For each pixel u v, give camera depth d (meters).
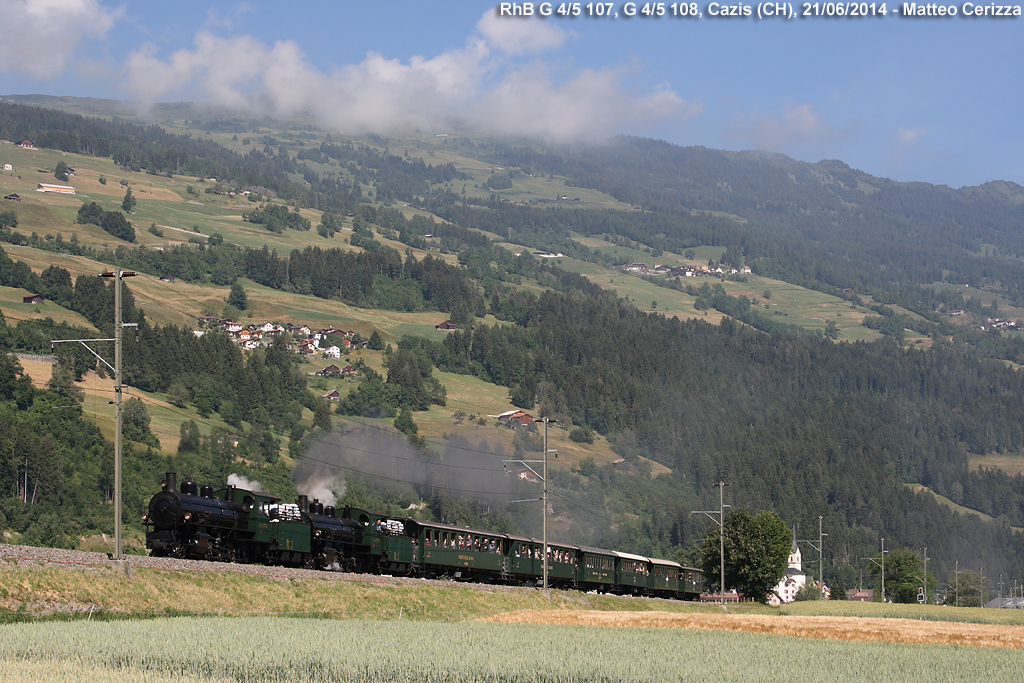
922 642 55.53
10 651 28.80
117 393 43.50
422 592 58.12
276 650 31.81
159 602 41.12
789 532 117.62
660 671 34.00
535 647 38.31
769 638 50.69
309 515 59.59
